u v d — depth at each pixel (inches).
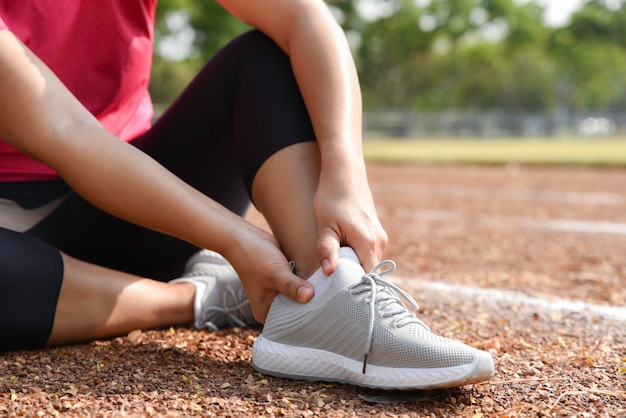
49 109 48.3
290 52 54.6
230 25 756.6
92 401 44.2
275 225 52.2
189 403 44.2
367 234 48.7
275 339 49.6
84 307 55.5
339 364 47.1
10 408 42.5
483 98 1590.8
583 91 1576.0
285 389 47.3
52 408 42.8
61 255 54.7
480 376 43.0
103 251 62.9
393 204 207.3
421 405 44.8
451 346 44.1
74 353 54.3
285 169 52.0
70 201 60.0
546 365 54.3
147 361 52.9
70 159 48.1
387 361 45.1
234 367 52.2
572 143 754.2
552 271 102.9
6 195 57.1
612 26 1342.3
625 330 66.7
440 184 278.4
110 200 48.4
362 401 45.4
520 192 241.8
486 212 185.6
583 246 128.0
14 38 48.7
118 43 59.4
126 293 57.9
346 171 50.0
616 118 1113.4
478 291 85.2
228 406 43.9
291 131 52.6
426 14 1331.2
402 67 1385.3
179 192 48.3
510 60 1512.1
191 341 58.6
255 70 55.5
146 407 43.2
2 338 52.7
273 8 55.1
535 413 43.7
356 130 52.2
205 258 64.5
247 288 50.8
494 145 704.4
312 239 50.6
